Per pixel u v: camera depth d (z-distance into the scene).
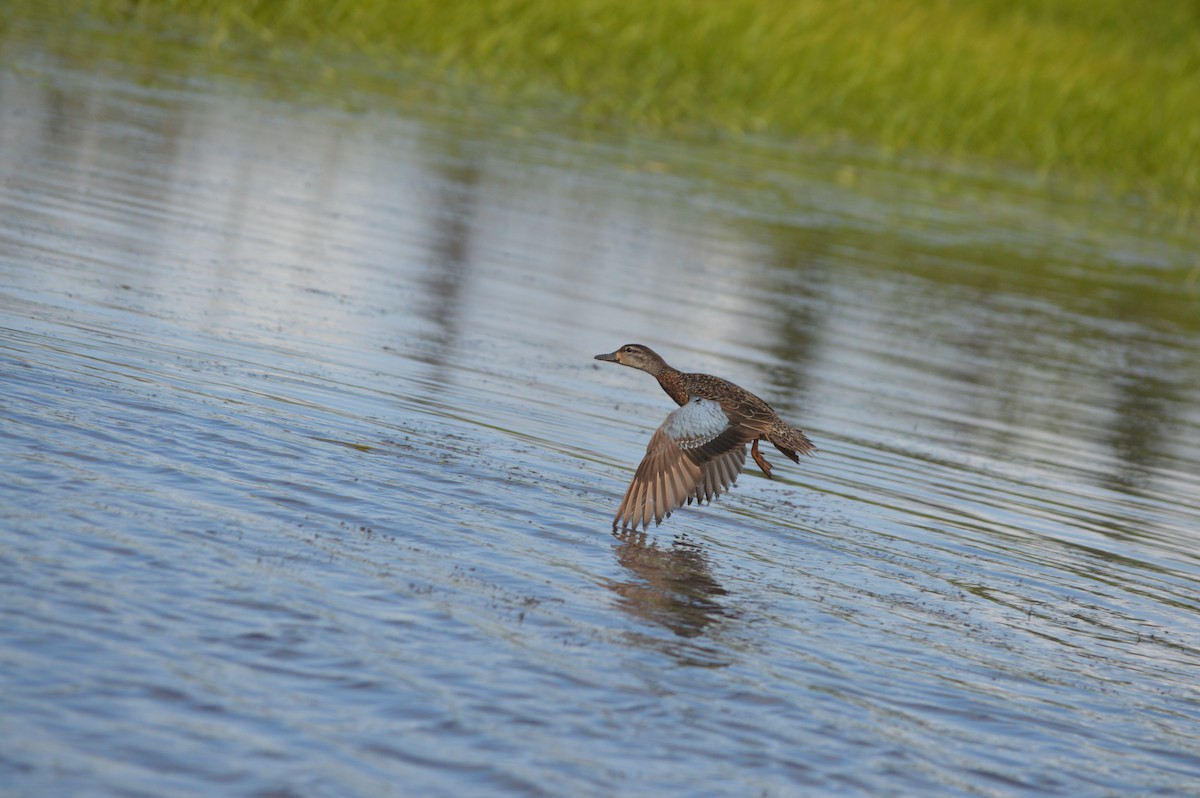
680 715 8.09
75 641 7.56
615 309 20.44
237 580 8.75
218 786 6.50
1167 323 26.84
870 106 41.62
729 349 19.48
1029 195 38.09
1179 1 58.16
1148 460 17.75
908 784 7.76
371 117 31.31
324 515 10.27
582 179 29.30
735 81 40.06
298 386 13.87
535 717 7.73
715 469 11.06
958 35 45.38
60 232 18.08
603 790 7.08
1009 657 10.09
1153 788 8.25
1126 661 10.48
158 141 24.92
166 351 14.05
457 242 22.52
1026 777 8.11
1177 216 39.31
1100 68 47.28
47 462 10.09
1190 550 14.01
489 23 40.03
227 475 10.68
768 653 9.30
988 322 24.27
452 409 14.33
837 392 18.38
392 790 6.73
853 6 44.94
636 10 40.44
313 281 18.55
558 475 12.65
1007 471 16.03
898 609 10.71
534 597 9.48
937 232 31.08
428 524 10.55
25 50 30.80
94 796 6.23
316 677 7.71
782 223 28.88
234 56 35.44
